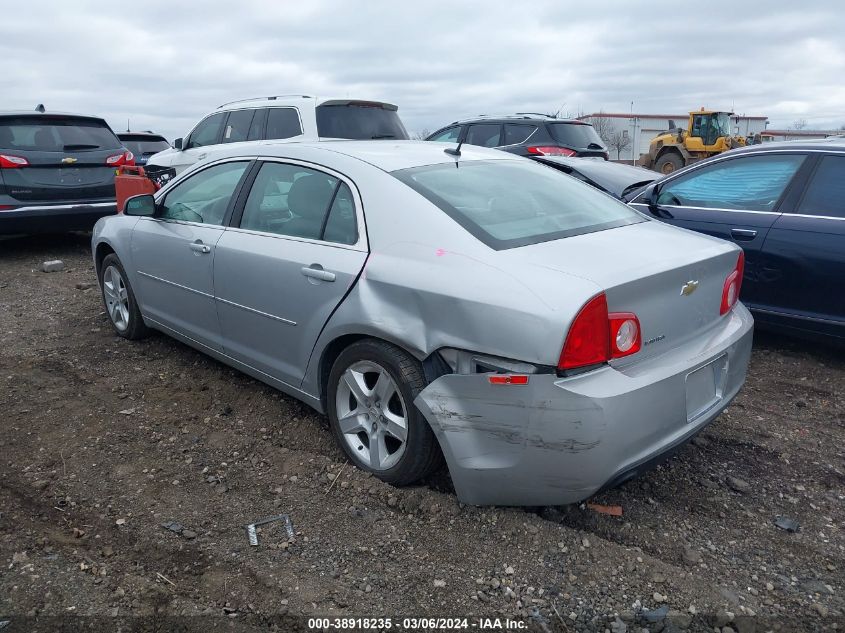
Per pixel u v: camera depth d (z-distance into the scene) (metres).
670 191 5.78
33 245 9.59
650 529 3.04
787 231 4.91
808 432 3.98
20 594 2.56
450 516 3.03
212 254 4.07
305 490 3.27
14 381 4.51
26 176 8.05
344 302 3.25
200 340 4.40
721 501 3.26
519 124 10.81
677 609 2.54
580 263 2.80
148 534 2.94
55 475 3.39
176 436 3.81
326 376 3.54
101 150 8.73
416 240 3.10
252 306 3.82
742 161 5.37
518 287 2.69
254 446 3.70
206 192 4.38
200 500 3.20
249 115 9.16
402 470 3.15
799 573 2.76
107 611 2.49
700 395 3.02
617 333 2.65
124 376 4.62
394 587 2.64
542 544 2.86
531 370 2.62
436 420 2.89
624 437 2.61
